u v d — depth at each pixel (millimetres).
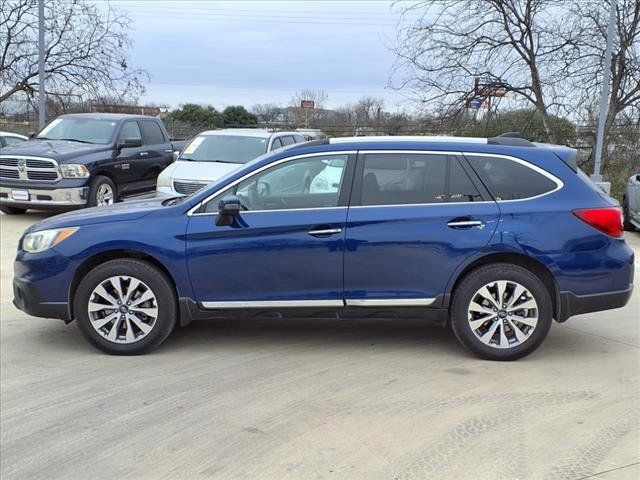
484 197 4934
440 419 3945
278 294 4965
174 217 5008
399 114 24781
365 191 4961
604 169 18672
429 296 4930
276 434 3752
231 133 12406
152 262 5043
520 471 3332
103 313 5062
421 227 4863
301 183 5016
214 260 4934
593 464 3404
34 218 11930
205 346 5340
